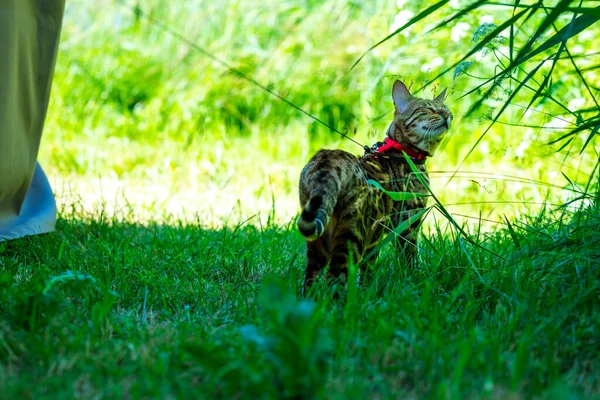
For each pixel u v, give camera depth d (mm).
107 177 10023
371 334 3865
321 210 4305
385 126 10469
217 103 11727
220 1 12961
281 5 12812
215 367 3268
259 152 10812
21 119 5910
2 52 5488
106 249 5863
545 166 8570
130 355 3645
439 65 9391
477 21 7930
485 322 4211
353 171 4770
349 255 4531
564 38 4234
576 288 4344
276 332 3309
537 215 6871
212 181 9891
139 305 4645
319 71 11891
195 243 6324
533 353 3727
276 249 6164
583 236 4828
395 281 4914
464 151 9875
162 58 12656
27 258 5797
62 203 7680
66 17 13172
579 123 5129
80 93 12031
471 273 4867
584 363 3637
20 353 3686
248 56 12367
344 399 3135
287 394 3061
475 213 8625
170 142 11102
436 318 3855
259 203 8891
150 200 8852
